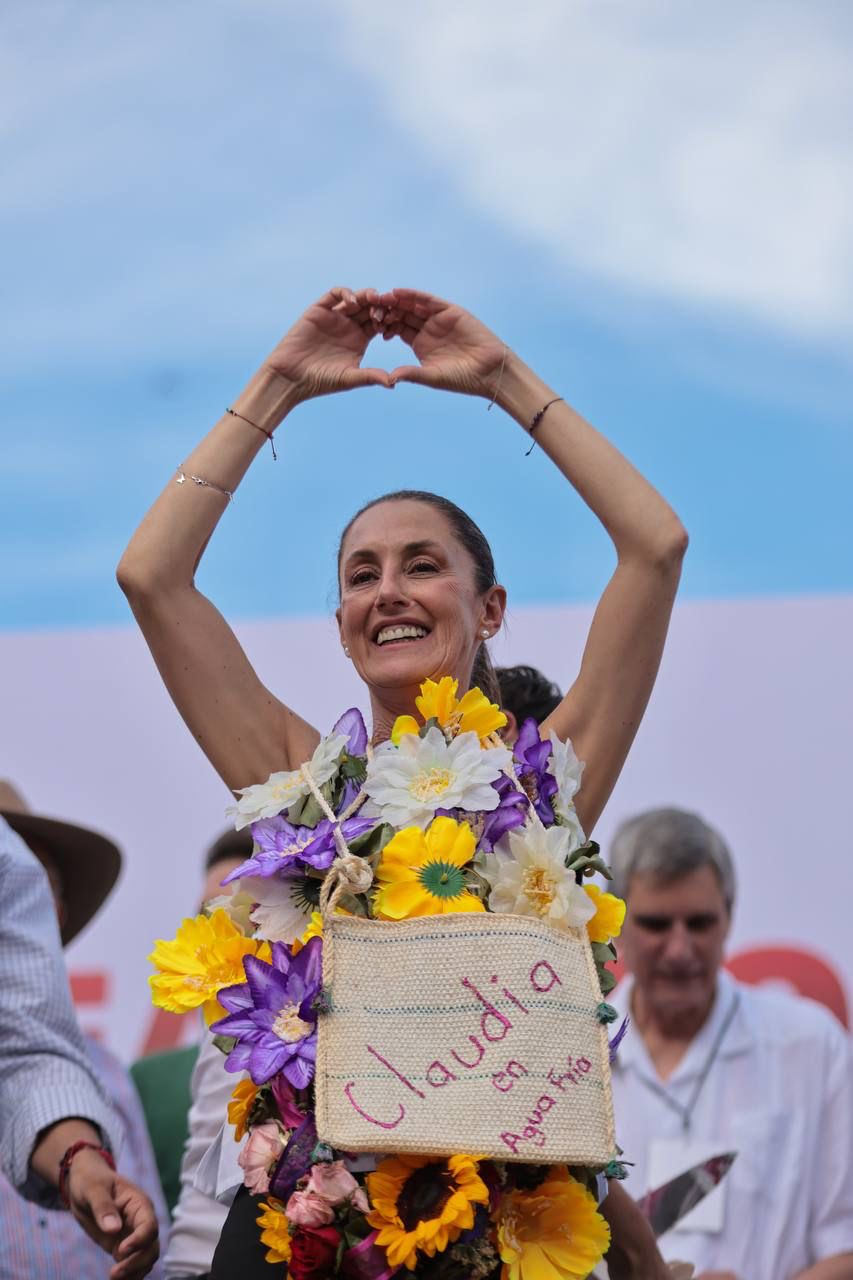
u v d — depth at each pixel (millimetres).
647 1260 5688
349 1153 4473
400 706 5215
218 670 5305
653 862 7953
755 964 9977
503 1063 4441
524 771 4887
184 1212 6391
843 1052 8016
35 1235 7012
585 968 4641
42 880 6605
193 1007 4727
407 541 5227
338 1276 4398
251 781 5258
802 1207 7750
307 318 5574
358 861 4617
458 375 5492
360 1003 4508
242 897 4918
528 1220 4547
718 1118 7844
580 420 5426
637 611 5223
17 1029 6242
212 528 5438
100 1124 6109
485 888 4707
